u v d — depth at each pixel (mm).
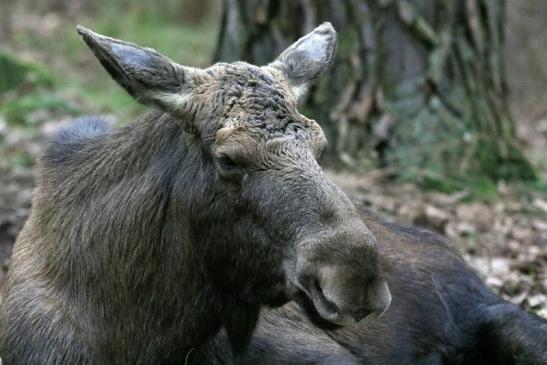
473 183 26250
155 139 13594
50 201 14664
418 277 17094
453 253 18047
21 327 13953
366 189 25250
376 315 11508
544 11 43812
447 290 17328
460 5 27188
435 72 26750
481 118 27297
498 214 24938
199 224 12906
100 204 13883
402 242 17562
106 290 13742
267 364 14641
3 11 60844
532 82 42656
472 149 26656
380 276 11492
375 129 26609
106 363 13836
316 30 14531
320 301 11594
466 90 27234
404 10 26672
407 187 25797
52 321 13805
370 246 11445
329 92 26719
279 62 14008
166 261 13383
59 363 13594
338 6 26562
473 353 17312
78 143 15117
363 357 15938
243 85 12742
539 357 16312
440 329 16938
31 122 36344
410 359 16453
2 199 26297
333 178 25516
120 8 64438
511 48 43156
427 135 26625
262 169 12211
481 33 27438
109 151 14219
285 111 12539
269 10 26844
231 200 12469
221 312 13430
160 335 13594
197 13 65438
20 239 15211
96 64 51719
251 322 13664
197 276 13219
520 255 22266
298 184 11969
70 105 38375
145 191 13453
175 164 13234
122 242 13578
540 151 33750
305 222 11805
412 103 26797
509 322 16781
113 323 13758
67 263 14031
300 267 11695
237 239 12570
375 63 26672
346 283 11305
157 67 12984
